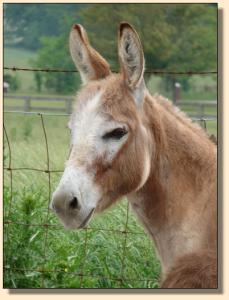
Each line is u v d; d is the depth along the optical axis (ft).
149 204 19.38
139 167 18.31
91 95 18.20
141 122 18.57
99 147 17.58
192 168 19.29
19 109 110.01
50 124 67.51
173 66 149.48
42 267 22.84
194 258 18.54
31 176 29.43
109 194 18.12
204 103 120.88
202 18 167.02
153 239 19.80
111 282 23.72
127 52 18.33
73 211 16.90
